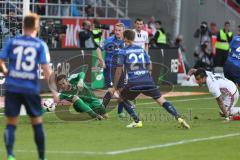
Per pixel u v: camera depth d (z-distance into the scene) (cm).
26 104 2542
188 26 8344
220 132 3469
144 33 4500
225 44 7350
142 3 8488
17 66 2536
